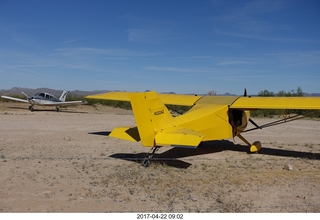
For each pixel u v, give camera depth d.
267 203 5.83
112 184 6.80
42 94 27.34
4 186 6.49
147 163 8.37
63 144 11.53
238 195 6.25
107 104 38.59
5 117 19.98
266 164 9.10
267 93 34.59
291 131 17.45
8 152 9.82
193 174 7.77
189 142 7.37
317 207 5.66
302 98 9.84
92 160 9.05
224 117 10.27
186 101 11.82
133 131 8.57
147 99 7.86
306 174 7.98
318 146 12.47
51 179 7.07
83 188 6.50
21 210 5.26
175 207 5.54
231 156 10.29
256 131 17.27
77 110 30.33
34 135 13.39
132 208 5.45
